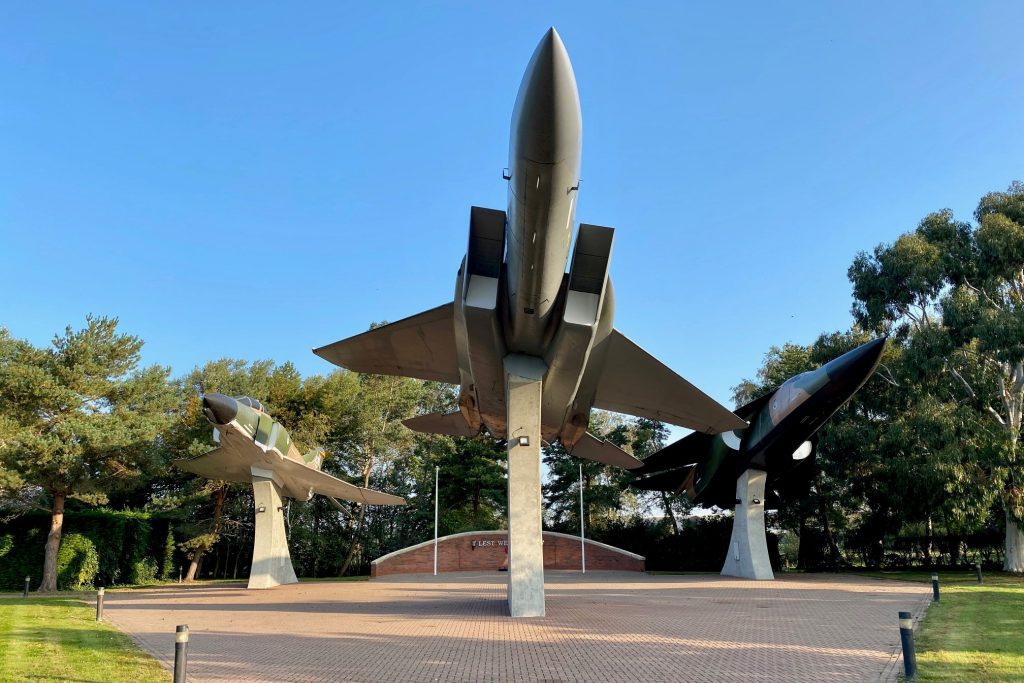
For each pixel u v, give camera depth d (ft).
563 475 130.52
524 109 27.40
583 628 32.89
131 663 24.03
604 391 48.39
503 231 34.63
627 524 128.57
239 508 105.50
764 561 75.00
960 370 75.82
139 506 111.45
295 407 114.32
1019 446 70.49
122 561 86.63
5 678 21.09
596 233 34.24
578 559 102.73
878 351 60.29
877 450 84.64
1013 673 21.84
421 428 57.77
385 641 29.35
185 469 72.59
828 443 88.22
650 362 43.57
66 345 76.59
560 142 28.09
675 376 44.60
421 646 27.86
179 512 95.45
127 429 73.77
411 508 129.39
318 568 118.21
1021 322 65.57
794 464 75.72
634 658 24.93
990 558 98.84
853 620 36.52
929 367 72.84
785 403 67.51
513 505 37.99
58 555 76.54
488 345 37.47
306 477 72.18
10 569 78.13
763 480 77.10
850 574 84.23
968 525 70.18
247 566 121.70
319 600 51.34
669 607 43.42
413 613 40.37
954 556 95.35
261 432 65.31
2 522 79.66
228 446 64.59
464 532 107.55
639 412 50.90
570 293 35.78
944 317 72.43
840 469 91.71
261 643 29.12
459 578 84.89
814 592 55.36
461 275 37.27
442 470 124.16
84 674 21.85
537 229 32.12
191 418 97.81
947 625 33.68
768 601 47.73
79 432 69.97
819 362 91.86
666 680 21.24
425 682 21.11
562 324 35.35
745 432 74.69
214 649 27.58
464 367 42.91
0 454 68.64
